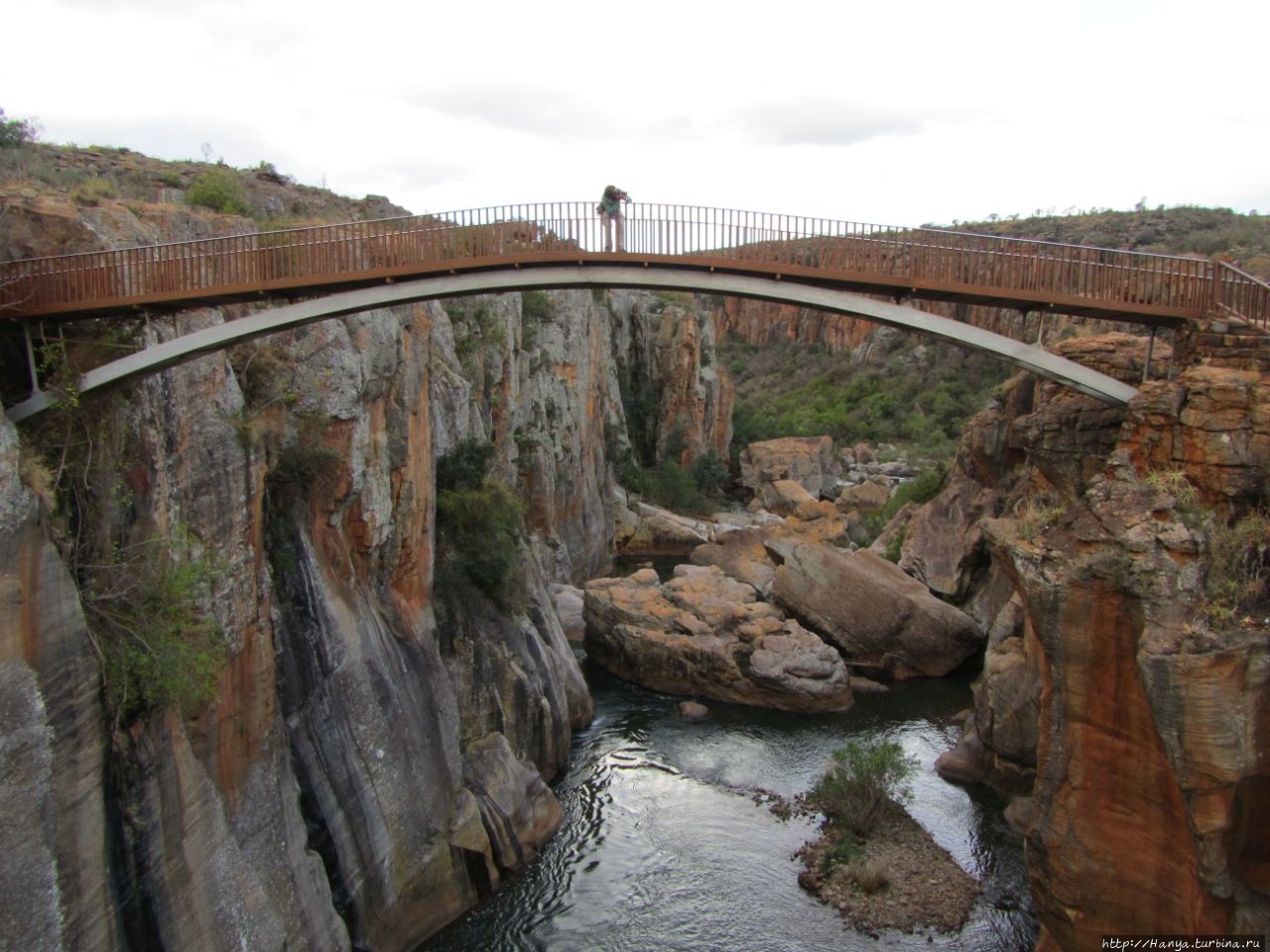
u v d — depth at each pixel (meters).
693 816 28.12
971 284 18.58
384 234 18.02
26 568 12.58
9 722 11.91
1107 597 15.81
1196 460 16.69
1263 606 14.95
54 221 18.27
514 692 29.56
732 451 110.81
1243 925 14.75
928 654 40.69
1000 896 23.47
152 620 15.32
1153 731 15.51
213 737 16.97
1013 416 42.44
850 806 27.34
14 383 16.53
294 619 20.38
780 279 18.84
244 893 16.66
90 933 13.12
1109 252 18.67
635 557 70.75
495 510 31.59
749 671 37.41
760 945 21.89
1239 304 18.08
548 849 26.23
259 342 21.16
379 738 22.16
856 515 70.94
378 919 21.03
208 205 31.78
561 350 60.16
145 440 16.25
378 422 24.23
